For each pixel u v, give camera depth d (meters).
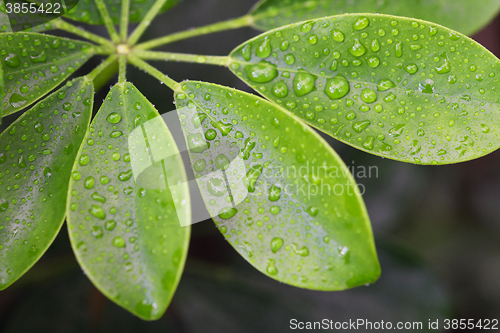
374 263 0.28
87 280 0.44
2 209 0.30
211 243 0.50
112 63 0.33
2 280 0.29
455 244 0.65
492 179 0.68
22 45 0.31
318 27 0.31
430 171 0.60
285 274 0.29
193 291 0.47
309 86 0.31
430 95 0.30
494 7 0.34
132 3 0.34
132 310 0.28
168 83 0.31
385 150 0.30
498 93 0.30
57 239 0.44
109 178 0.29
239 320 0.46
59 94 0.31
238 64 0.32
